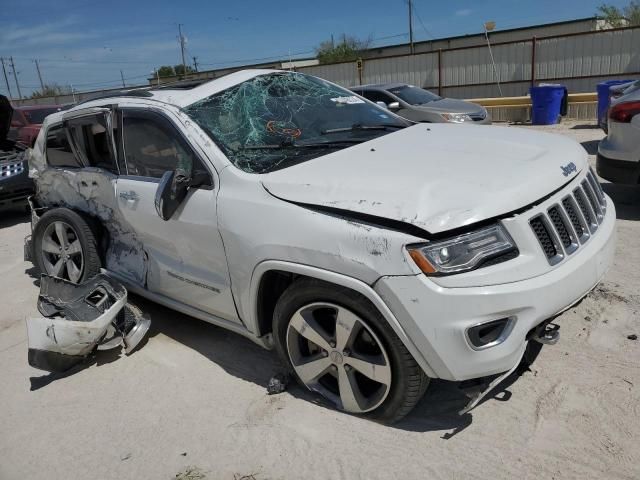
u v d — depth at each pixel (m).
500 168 2.71
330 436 2.79
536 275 2.40
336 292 2.59
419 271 2.31
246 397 3.21
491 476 2.43
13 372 3.82
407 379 2.54
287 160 3.12
